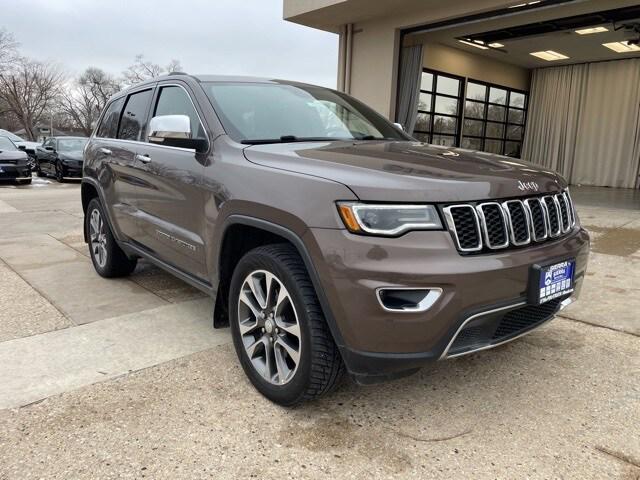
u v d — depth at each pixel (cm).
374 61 1105
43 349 323
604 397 271
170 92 377
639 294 438
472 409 259
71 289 450
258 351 271
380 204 213
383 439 233
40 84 5772
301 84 397
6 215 912
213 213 289
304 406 260
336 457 220
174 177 332
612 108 1528
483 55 1450
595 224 786
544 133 1670
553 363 310
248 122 318
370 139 348
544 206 251
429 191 216
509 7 897
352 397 270
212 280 305
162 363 306
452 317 212
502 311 226
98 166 465
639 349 330
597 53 1411
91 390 273
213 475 208
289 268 240
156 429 238
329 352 233
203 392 273
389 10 1012
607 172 1562
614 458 220
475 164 258
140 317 381
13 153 1555
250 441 230
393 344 213
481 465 215
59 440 229
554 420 249
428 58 1288
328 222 219
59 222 836
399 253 209
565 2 858
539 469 213
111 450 222
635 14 1009
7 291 443
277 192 243
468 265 213
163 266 376
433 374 296
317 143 308
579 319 381
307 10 1034
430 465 215
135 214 397
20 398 263
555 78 1622
